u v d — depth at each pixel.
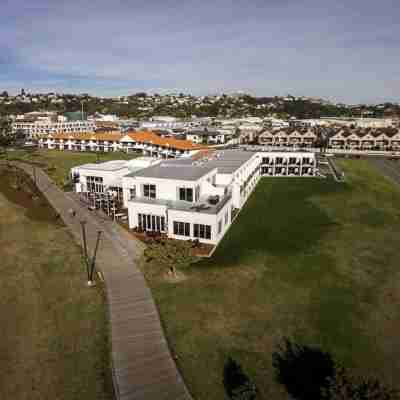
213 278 28.88
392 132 124.94
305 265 31.66
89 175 56.69
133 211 39.97
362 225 43.34
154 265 30.84
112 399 16.78
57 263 31.14
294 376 18.31
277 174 81.31
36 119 164.88
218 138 142.62
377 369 18.95
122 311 23.97
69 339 20.97
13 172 69.88
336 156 109.12
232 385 17.64
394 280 29.12
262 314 23.86
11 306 24.27
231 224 43.72
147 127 174.38
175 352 20.02
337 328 22.48
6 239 36.69
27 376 18.00
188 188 40.19
